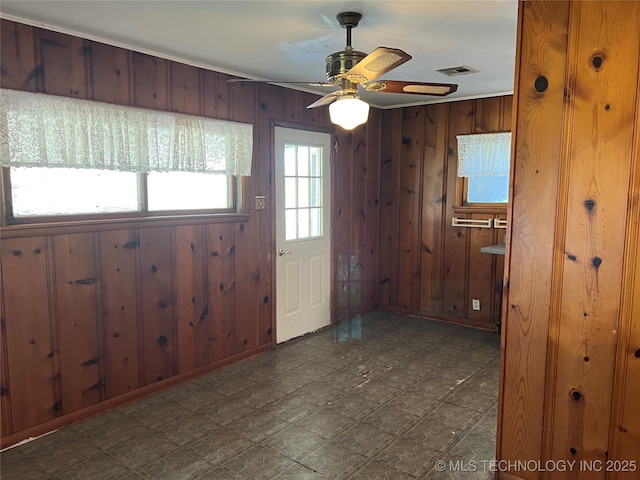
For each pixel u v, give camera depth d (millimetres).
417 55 3197
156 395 3285
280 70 3604
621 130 1876
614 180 1907
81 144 2707
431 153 4973
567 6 1943
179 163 3240
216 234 3658
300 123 4289
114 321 3064
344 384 3453
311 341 4418
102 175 2953
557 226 2055
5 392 2594
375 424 2883
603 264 1962
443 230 4969
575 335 2057
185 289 3475
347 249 5008
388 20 2531
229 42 2914
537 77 2039
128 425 2871
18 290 2605
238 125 3662
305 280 4551
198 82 3387
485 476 2373
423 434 2770
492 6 2332
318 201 4629
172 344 3420
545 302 2117
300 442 2686
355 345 4301
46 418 2775
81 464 2473
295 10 2385
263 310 4109
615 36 1854
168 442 2684
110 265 3016
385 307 5422
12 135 2436
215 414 3006
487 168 4555
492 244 4648
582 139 1962
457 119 4758
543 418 2174
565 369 2096
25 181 2607
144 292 3221
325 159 4621
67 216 2779
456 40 2875
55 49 2625
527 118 2082
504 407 2277
